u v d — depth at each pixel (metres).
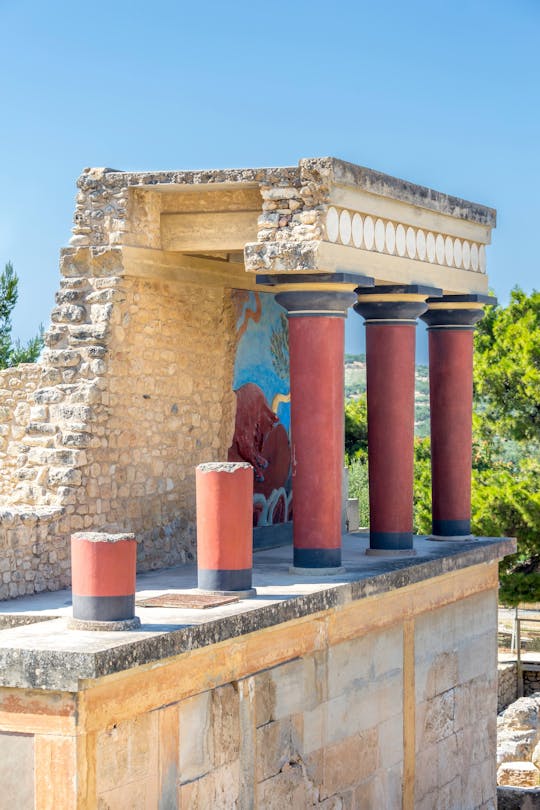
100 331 14.01
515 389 28.06
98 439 13.93
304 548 14.02
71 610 11.77
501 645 34.78
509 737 24.92
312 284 13.76
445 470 17.84
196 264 15.55
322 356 13.89
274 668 12.33
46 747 9.64
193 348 15.70
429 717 15.93
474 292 17.56
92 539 10.30
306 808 12.97
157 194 14.76
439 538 17.77
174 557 15.25
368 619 14.16
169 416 15.23
